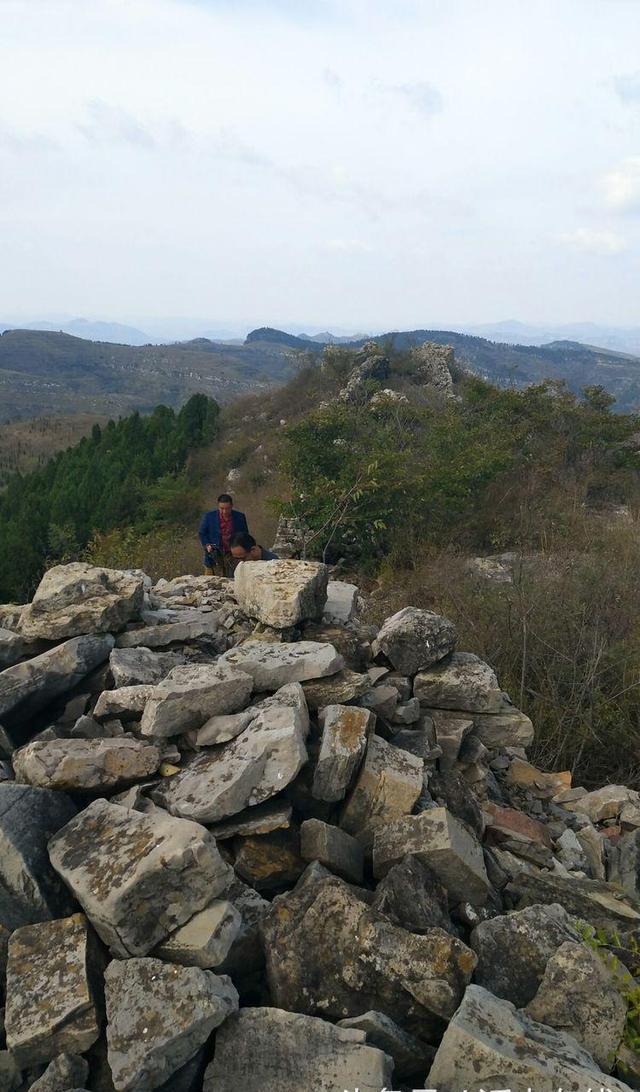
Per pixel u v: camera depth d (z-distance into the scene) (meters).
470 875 3.19
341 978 2.69
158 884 2.71
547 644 6.47
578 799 4.91
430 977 2.62
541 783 5.02
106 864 2.83
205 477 26.41
